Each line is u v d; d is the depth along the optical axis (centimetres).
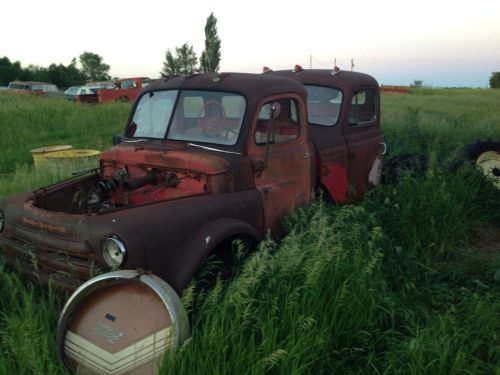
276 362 300
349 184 664
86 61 9025
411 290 458
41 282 385
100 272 351
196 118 472
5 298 388
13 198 428
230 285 355
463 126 1384
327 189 617
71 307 326
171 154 443
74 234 359
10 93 3142
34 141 1466
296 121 517
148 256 345
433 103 2680
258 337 331
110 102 2372
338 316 363
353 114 678
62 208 459
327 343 337
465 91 4728
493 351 355
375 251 462
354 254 434
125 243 337
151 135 495
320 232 434
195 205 392
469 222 639
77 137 1551
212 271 387
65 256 369
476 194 684
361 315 368
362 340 356
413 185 657
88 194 467
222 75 487
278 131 490
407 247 554
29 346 304
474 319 388
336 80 674
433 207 594
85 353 320
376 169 731
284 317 340
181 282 353
